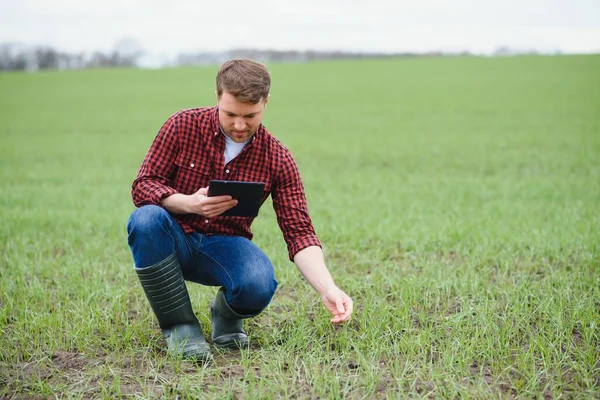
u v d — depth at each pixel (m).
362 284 5.03
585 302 4.41
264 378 3.29
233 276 3.75
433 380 3.32
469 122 21.20
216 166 3.72
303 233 3.76
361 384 3.29
